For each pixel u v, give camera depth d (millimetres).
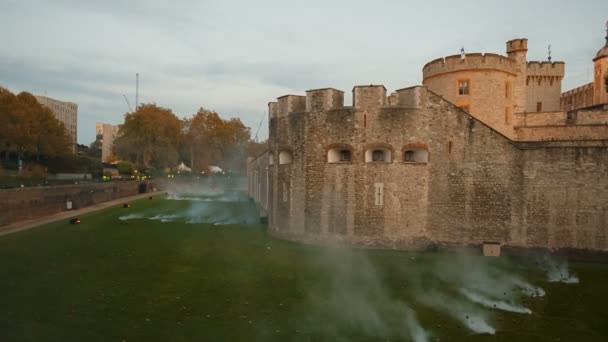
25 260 21234
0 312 13820
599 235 21375
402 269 20047
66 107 166375
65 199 43688
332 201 24969
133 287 16812
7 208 33812
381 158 25078
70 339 11812
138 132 90938
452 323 13711
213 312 14273
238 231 30891
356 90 24625
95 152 139000
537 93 42406
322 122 25359
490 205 23062
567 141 26922
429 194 24047
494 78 31453
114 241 26703
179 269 19688
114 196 58219
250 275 18844
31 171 53000
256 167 54125
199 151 108125
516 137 33062
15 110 55188
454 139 23656
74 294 15828
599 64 41500
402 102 24641
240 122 121375
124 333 12352
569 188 21781
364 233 24281
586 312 14719
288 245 25375
